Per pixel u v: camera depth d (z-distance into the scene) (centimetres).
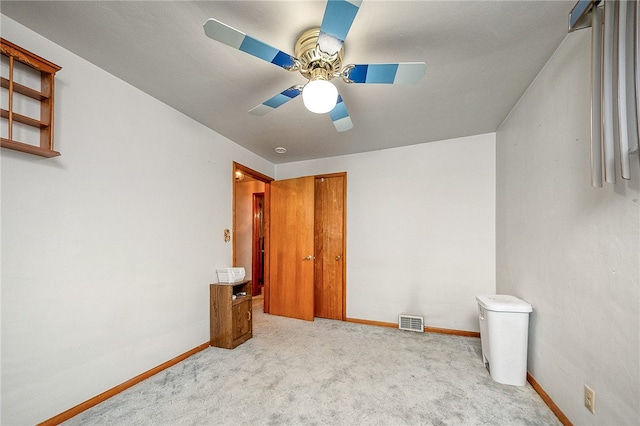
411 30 148
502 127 273
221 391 192
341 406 175
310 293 365
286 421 160
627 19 100
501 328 202
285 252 391
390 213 351
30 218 151
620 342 117
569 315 154
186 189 257
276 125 281
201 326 267
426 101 229
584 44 142
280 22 143
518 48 165
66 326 165
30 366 149
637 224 109
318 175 396
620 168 110
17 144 135
